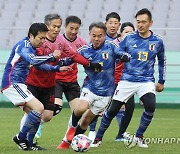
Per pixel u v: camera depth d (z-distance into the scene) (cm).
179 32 7325
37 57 2941
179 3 8344
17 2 8606
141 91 3275
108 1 8462
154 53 3294
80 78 6619
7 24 8275
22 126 3144
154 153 3002
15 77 3058
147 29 3278
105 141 3681
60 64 3092
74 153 2955
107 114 3316
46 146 3388
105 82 3164
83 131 3247
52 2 8556
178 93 6694
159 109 6650
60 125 4841
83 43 3744
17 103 3064
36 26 2975
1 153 2962
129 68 3303
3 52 6769
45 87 3291
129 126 4800
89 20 8175
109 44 3145
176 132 4284
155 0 8412
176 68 6662
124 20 8094
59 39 3328
